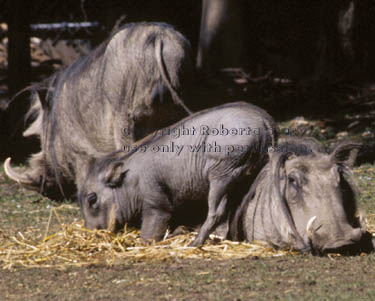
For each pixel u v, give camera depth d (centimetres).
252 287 1596
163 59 2577
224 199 2064
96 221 2205
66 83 2812
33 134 3041
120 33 2661
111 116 2655
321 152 1978
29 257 2034
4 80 5431
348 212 1905
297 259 1852
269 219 1997
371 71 5181
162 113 2616
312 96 4919
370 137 3878
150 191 2147
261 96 5088
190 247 2022
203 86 5159
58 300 1571
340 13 5212
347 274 1683
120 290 1628
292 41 5909
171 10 6631
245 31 5594
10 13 4159
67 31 6544
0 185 3341
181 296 1548
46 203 3011
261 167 2077
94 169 2223
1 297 1623
